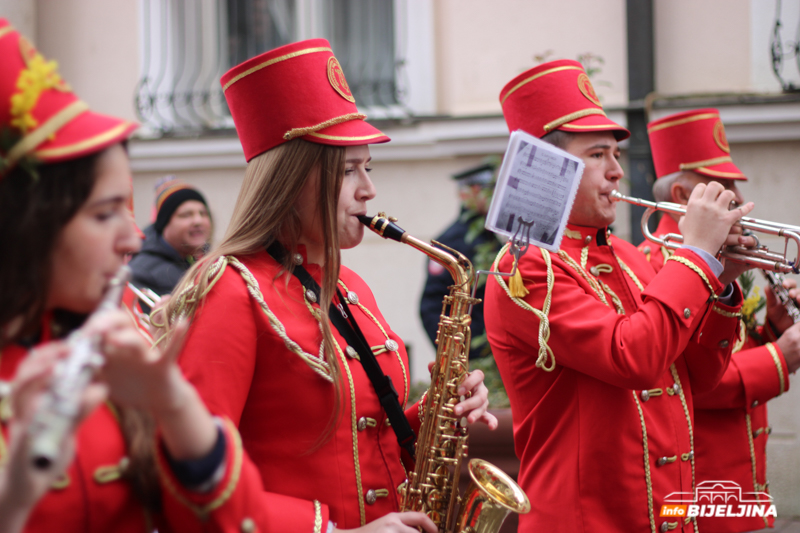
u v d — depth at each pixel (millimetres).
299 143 1714
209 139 5223
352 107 1801
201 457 1065
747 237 2143
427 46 5117
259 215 1697
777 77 4516
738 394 2658
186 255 3447
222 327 1549
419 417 1909
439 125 4926
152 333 1771
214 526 1082
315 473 1589
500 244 4090
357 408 1665
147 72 5449
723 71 4668
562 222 1914
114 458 1138
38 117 1057
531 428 2104
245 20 5562
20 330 1087
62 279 1077
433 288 4098
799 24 4543
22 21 5367
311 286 1713
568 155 1896
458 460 1848
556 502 2008
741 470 2717
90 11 5516
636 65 4629
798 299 2789
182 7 5523
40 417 809
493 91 4953
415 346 5062
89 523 1096
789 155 4352
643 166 4602
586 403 2010
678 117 3023
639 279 2311
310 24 5465
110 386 993
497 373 3615
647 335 1875
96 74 5523
